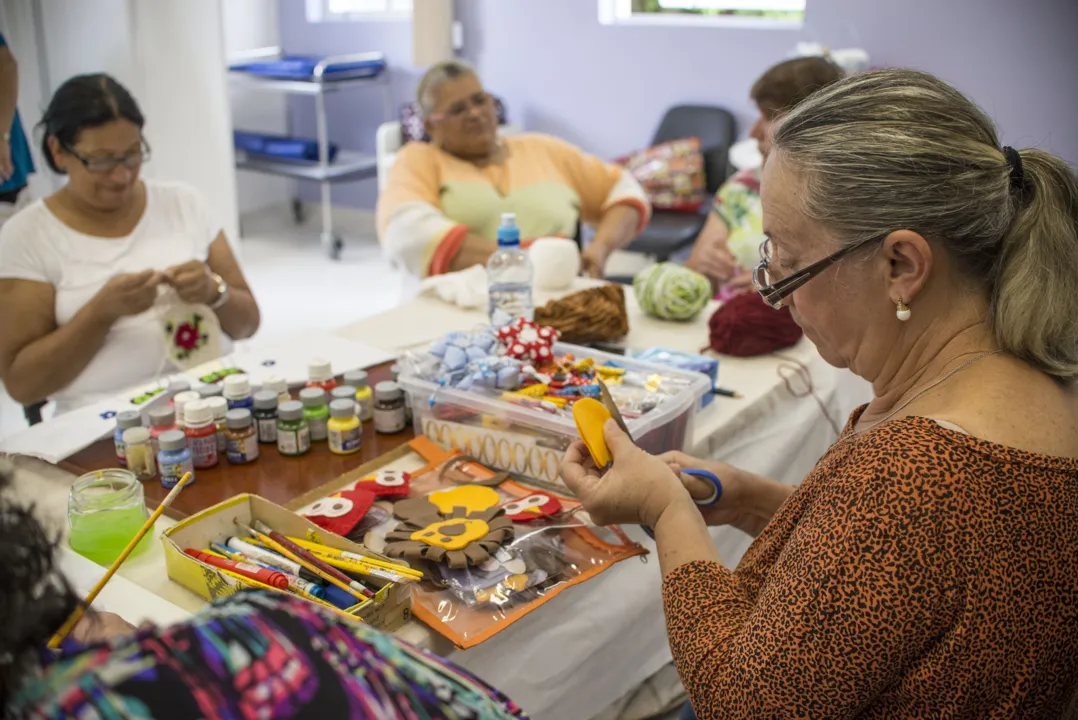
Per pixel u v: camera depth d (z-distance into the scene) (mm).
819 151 788
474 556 1091
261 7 5516
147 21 2707
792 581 762
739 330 1812
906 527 717
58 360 1848
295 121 5812
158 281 1839
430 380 1410
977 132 785
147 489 1299
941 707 741
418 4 4688
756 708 773
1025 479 734
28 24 2619
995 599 720
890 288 804
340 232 5660
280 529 1124
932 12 3973
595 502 1040
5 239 1896
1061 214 790
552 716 1244
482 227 2682
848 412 2109
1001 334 793
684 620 878
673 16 4648
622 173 2986
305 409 1431
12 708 460
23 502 550
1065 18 3727
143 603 993
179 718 450
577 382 1404
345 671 500
